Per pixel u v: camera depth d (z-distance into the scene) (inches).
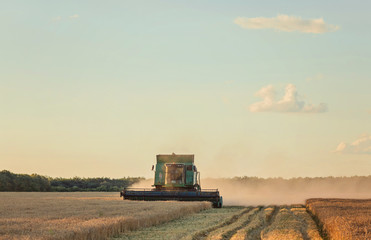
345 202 2016.5
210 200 1893.5
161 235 941.8
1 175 4119.1
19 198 2257.6
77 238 784.9
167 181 1974.7
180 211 1398.9
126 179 5310.0
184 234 957.8
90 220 985.5
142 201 1851.6
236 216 1470.2
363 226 964.6
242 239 883.4
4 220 1005.8
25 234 770.8
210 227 1086.4
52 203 1690.5
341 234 844.6
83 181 5098.4
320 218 1237.7
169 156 2022.6
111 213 1208.2
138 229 1059.3
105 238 887.7
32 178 4330.7
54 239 729.6
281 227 1095.6
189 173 1980.8
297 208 1892.2
